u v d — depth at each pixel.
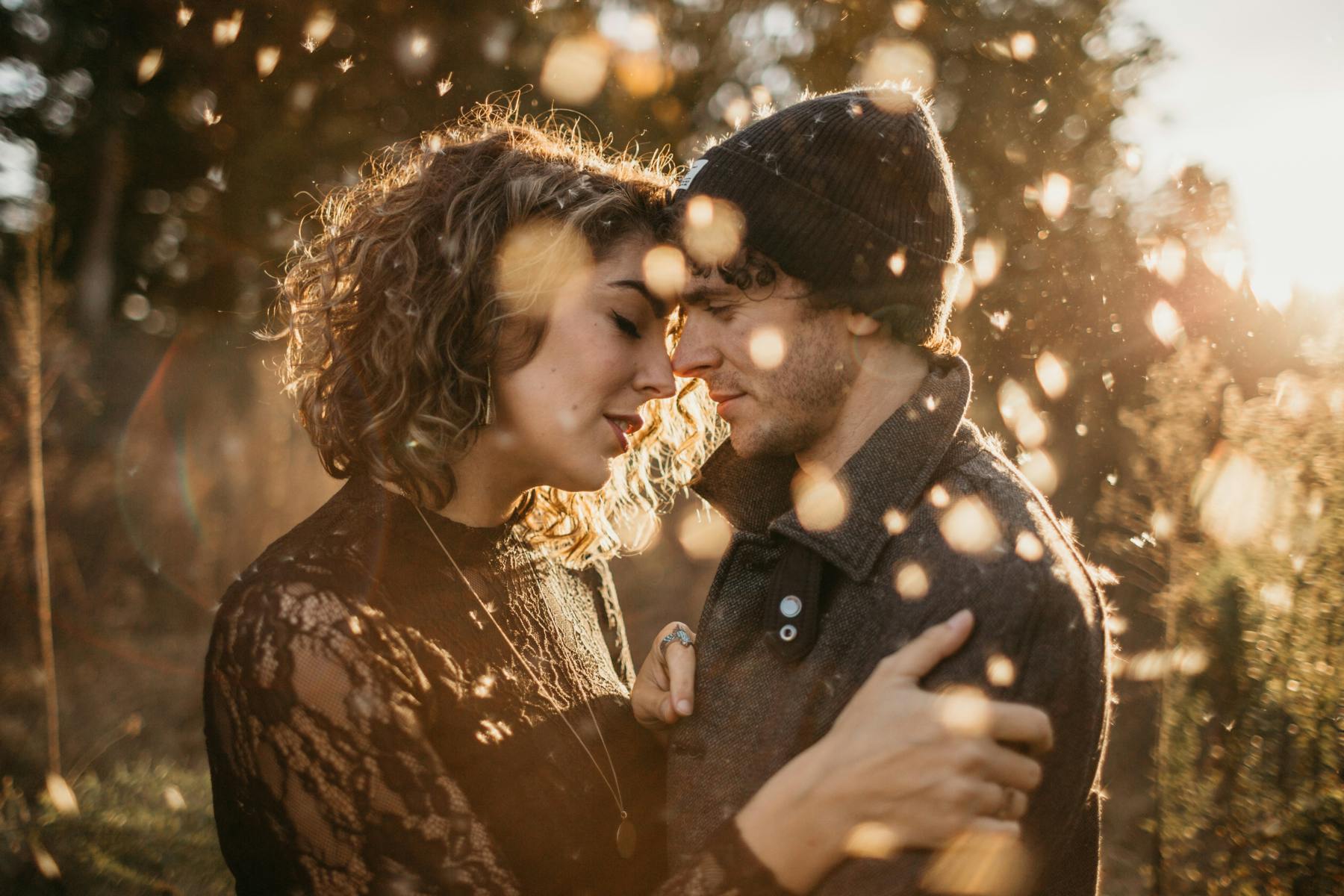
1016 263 2.93
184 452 6.33
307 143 6.45
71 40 8.65
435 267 1.42
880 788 1.00
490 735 1.34
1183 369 2.20
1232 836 1.87
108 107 8.60
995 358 2.88
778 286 1.32
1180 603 2.13
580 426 1.47
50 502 5.54
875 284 1.30
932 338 1.38
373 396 1.39
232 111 6.53
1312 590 1.83
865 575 1.26
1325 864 1.74
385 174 1.72
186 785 3.73
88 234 9.09
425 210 1.44
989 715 0.99
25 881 2.83
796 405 1.34
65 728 4.13
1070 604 1.14
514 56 5.17
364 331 1.42
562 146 1.63
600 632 1.75
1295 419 1.90
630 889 1.43
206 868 3.13
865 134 1.32
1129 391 2.79
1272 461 1.93
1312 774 1.80
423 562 1.38
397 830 1.16
